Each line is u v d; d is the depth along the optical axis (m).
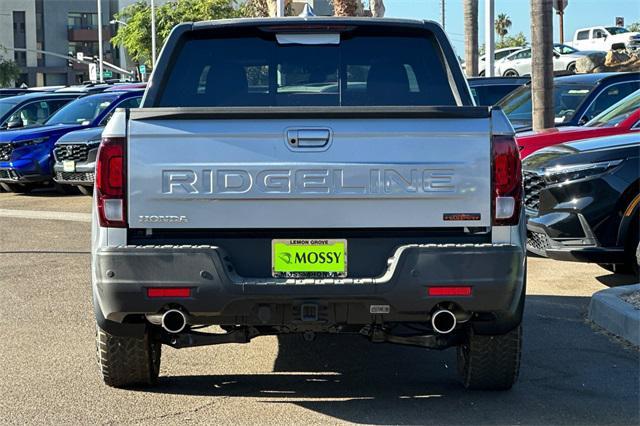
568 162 8.66
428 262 4.88
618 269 9.58
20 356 6.60
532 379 6.02
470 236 5.02
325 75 6.03
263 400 5.58
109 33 91.31
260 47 6.02
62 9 90.25
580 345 6.89
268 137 4.93
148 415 5.29
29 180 17.70
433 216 4.96
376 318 5.04
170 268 4.89
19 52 89.38
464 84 5.93
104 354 5.48
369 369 6.30
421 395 5.69
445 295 4.91
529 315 7.84
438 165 4.94
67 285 9.26
